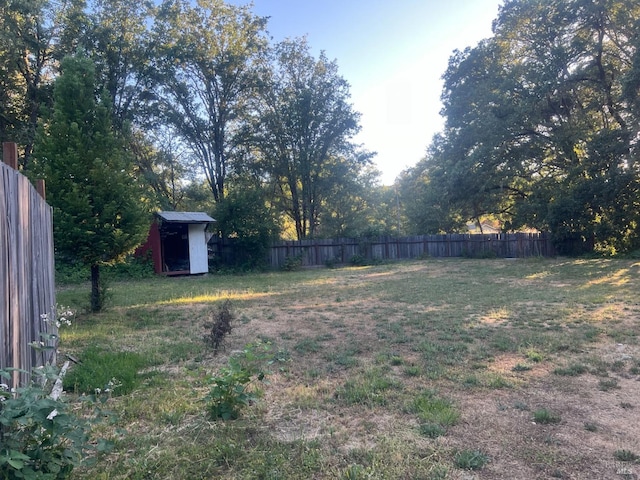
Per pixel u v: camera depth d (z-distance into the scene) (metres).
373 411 3.50
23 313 3.04
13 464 1.75
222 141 26.94
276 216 22.80
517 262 19.78
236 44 25.53
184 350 5.48
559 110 22.62
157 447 2.87
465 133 24.19
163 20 23.38
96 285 8.55
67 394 3.89
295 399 3.78
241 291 12.19
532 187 24.02
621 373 4.38
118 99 22.55
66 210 7.34
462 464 2.62
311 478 2.51
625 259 18.58
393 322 7.16
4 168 2.58
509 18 22.14
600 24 19.91
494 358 4.97
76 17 19.89
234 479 2.50
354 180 29.62
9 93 18.88
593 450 2.79
